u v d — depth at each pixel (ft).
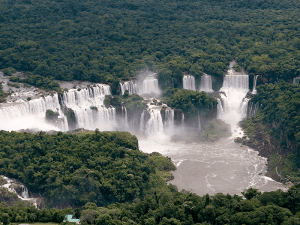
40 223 512.22
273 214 508.94
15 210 521.24
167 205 523.29
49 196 575.38
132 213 529.45
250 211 518.78
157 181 627.05
